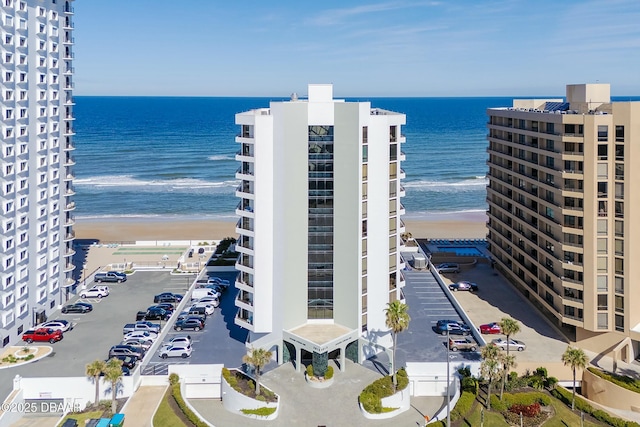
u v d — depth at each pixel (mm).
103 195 178750
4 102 67688
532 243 79062
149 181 198500
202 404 57969
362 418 53906
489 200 99438
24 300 72750
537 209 77750
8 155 68500
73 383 58938
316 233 61750
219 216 156375
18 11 70312
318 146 60125
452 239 128125
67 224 84125
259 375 60000
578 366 55656
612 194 64688
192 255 113000
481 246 114000
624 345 65438
